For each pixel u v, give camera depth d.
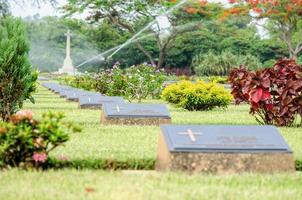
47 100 21.53
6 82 11.41
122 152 7.53
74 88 27.77
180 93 17.41
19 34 11.69
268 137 6.87
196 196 5.38
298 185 6.11
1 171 6.41
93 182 5.93
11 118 6.61
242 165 6.62
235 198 5.38
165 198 5.26
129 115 11.78
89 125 11.42
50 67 69.94
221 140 6.73
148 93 23.22
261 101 12.01
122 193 5.41
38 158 6.45
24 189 5.55
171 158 6.51
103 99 16.81
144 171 6.84
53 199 5.20
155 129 10.75
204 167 6.55
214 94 17.34
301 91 11.94
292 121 12.19
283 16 47.03
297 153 7.73
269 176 6.44
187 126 6.97
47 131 6.52
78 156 7.06
